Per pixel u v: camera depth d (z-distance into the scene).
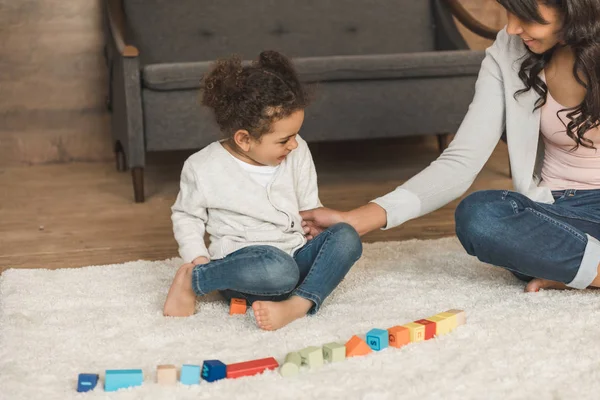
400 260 1.87
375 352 1.30
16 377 1.22
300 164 1.60
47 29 3.37
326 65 2.77
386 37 3.58
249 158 1.54
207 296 1.63
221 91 1.47
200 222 1.55
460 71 2.89
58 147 3.46
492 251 1.55
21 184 3.05
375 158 3.40
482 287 1.64
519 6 1.36
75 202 2.75
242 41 3.44
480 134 1.63
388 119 2.89
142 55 3.33
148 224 2.44
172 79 2.67
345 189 2.89
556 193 1.61
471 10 3.74
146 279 1.74
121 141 2.90
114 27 3.04
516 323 1.42
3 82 3.36
